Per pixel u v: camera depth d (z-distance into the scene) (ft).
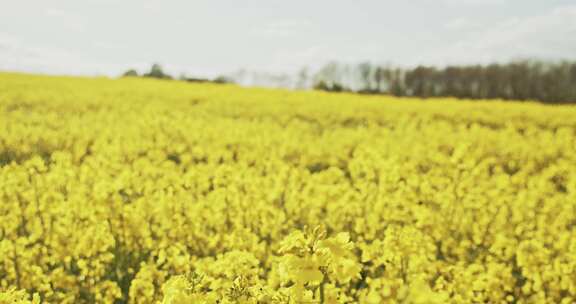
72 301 17.42
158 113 76.28
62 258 19.77
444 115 94.07
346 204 25.14
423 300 6.66
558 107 114.32
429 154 47.98
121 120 66.80
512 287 18.34
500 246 21.27
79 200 22.85
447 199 27.43
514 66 271.28
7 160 44.11
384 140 54.19
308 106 95.91
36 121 61.31
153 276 17.29
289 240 8.89
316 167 48.83
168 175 30.73
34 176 26.30
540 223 25.23
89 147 50.42
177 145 50.88
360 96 141.38
